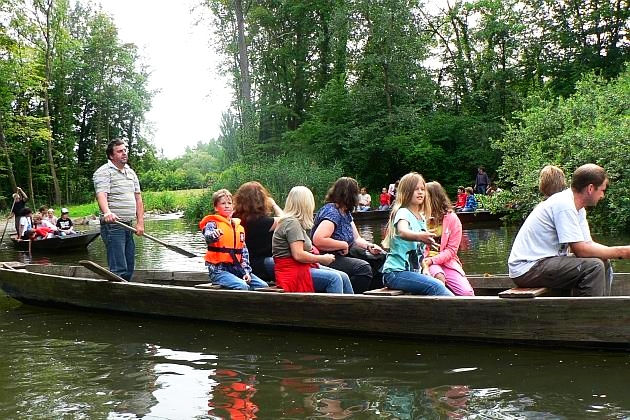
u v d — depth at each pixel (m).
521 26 23.62
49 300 6.24
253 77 28.62
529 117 13.46
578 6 23.88
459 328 4.16
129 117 39.59
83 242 12.45
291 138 26.05
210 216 5.36
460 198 17.98
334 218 5.01
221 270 5.30
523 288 4.22
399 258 4.52
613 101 12.59
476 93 24.53
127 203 6.30
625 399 3.12
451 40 26.88
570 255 4.14
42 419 3.19
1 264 7.02
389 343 4.36
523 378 3.49
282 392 3.44
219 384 3.63
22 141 31.30
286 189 21.98
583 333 3.80
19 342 4.85
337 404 3.22
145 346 4.59
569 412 2.98
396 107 23.83
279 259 4.97
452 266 4.96
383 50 23.66
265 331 4.88
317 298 4.61
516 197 13.37
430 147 23.41
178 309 5.35
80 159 39.38
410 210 4.55
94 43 37.06
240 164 24.73
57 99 35.94
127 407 3.31
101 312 5.91
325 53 27.92
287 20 28.52
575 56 23.92
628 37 23.69
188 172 47.75
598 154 11.12
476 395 3.27
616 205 10.53
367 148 23.94
